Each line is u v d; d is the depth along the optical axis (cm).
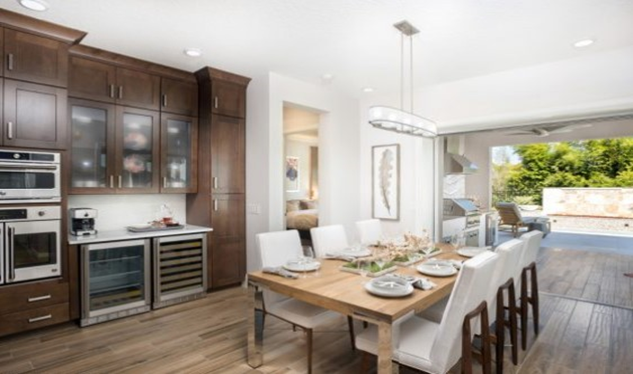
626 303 384
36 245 291
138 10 263
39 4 255
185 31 300
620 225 922
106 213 383
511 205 825
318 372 243
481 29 294
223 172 417
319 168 501
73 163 332
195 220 428
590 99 352
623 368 248
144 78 376
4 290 276
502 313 226
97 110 346
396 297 195
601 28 292
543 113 377
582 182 1003
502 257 226
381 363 175
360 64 382
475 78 425
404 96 489
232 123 426
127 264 348
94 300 323
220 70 403
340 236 350
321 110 479
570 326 322
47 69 293
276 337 301
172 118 397
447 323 172
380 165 521
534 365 252
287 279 232
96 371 241
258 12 265
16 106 279
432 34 303
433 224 492
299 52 346
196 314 348
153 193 386
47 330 307
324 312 245
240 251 435
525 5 254
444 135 468
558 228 1010
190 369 245
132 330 309
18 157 279
